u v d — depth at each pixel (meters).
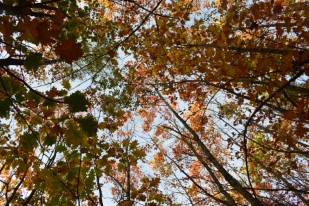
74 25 2.88
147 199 3.71
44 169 3.03
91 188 3.20
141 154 3.46
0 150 2.99
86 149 3.17
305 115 4.56
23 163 3.07
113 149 3.33
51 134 2.33
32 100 2.28
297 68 4.86
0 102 1.92
